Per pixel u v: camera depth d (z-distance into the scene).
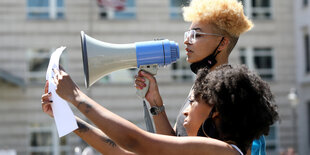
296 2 28.20
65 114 2.79
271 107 2.70
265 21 28.17
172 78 27.03
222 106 2.59
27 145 25.80
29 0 26.09
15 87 25.92
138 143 2.46
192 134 2.84
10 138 25.70
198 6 3.37
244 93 2.58
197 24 3.39
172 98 26.89
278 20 28.30
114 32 26.45
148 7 26.81
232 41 3.38
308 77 27.67
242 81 2.61
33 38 25.88
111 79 26.80
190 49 3.41
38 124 26.09
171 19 26.81
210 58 3.37
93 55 3.08
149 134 2.50
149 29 26.70
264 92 2.70
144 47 3.21
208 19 3.33
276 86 28.22
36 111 25.92
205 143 2.55
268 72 28.30
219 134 2.73
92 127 3.18
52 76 2.84
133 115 26.72
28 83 25.89
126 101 26.77
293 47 28.34
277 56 28.25
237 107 2.57
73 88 2.58
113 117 2.47
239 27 3.34
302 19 27.77
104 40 26.31
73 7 26.14
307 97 27.94
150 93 3.30
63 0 26.20
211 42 3.34
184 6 3.56
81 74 25.66
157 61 3.24
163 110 3.33
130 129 2.45
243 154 2.68
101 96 26.55
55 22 25.97
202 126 2.77
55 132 26.05
